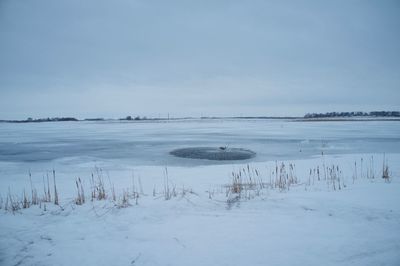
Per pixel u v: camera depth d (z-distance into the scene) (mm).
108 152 20547
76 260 3684
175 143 26812
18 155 19344
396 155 15281
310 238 4051
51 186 9188
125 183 9508
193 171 11852
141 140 30359
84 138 34031
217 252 3742
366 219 4684
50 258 3750
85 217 5223
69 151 21422
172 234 4340
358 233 4176
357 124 63031
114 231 4539
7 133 46656
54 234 4477
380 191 6387
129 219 5031
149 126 70812
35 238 4348
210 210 5367
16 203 6496
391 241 3916
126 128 60625
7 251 3957
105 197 6992
